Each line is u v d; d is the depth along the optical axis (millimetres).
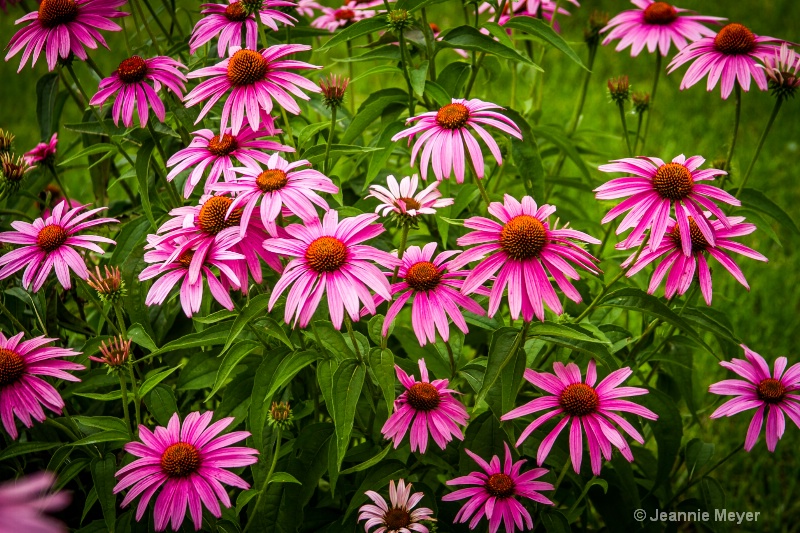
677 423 902
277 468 849
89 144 1075
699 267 802
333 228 763
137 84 892
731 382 822
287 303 734
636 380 1042
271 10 950
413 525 799
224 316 812
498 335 781
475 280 748
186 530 821
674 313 813
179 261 772
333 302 726
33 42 910
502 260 751
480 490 808
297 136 1003
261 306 776
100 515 948
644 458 991
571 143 1062
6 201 1066
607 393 785
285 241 755
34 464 935
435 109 1013
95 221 847
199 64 1018
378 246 958
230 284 773
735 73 949
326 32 1050
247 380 851
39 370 773
